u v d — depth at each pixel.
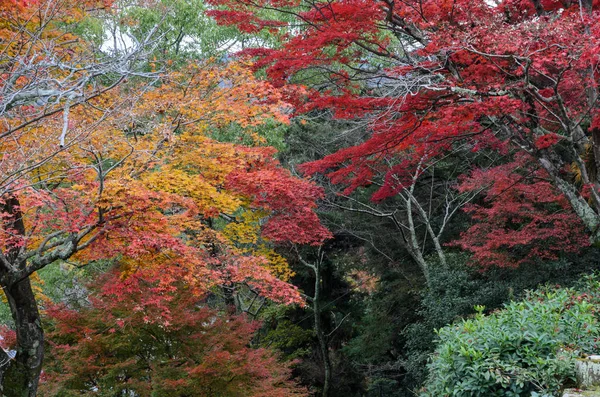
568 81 8.85
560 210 13.33
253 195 11.06
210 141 9.24
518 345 6.43
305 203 11.62
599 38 7.27
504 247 13.78
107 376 9.42
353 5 9.04
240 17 11.04
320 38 9.12
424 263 16.98
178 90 9.30
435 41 8.22
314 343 21.08
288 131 19.59
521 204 12.70
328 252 20.95
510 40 7.56
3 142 6.96
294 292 9.39
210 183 9.46
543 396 5.67
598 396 5.09
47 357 10.20
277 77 10.30
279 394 10.46
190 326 10.27
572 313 6.89
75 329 9.72
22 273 7.76
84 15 9.41
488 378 6.07
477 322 7.47
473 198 17.05
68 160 6.91
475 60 8.80
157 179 7.95
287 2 10.40
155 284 10.17
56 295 14.81
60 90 5.39
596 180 9.52
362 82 14.52
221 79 9.05
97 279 10.55
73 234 7.64
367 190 19.16
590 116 9.78
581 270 12.66
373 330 18.81
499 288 13.44
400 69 9.11
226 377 9.77
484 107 8.02
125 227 7.57
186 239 11.06
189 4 14.50
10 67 6.55
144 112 8.16
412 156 15.41
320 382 19.97
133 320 9.64
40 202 6.63
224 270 9.30
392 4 8.99
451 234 18.81
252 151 10.55
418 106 9.09
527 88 8.28
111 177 7.94
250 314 18.72
